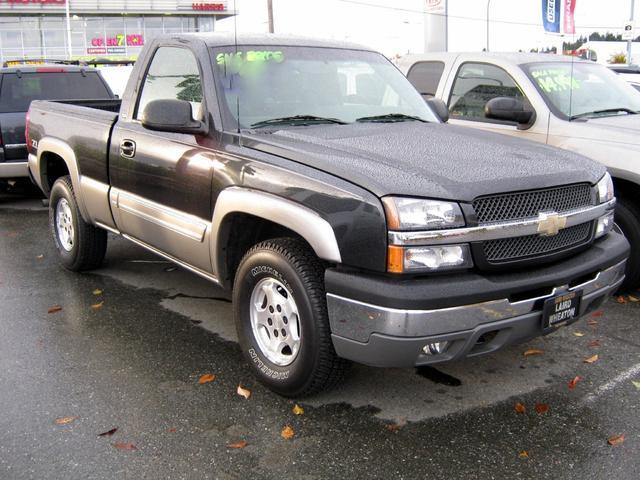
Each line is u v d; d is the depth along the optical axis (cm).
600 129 560
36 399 379
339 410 369
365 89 480
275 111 432
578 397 386
